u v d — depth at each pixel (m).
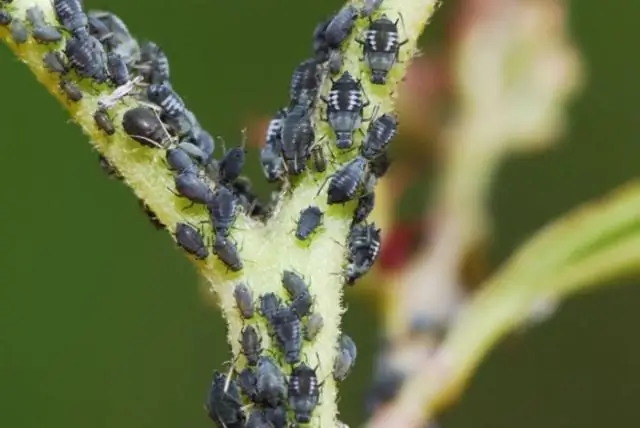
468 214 0.11
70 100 0.09
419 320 0.11
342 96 0.09
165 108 0.09
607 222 0.10
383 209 0.11
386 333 0.11
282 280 0.09
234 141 0.11
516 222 0.11
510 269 0.11
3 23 0.09
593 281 0.10
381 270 0.11
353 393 0.11
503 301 0.11
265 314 0.09
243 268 0.09
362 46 0.09
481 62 0.11
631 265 0.10
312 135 0.09
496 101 0.11
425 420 0.11
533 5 0.11
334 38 0.09
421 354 0.11
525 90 0.11
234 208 0.09
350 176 0.09
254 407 0.09
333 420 0.09
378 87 0.09
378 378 0.11
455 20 0.11
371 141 0.09
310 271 0.09
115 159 0.09
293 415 0.09
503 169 0.11
